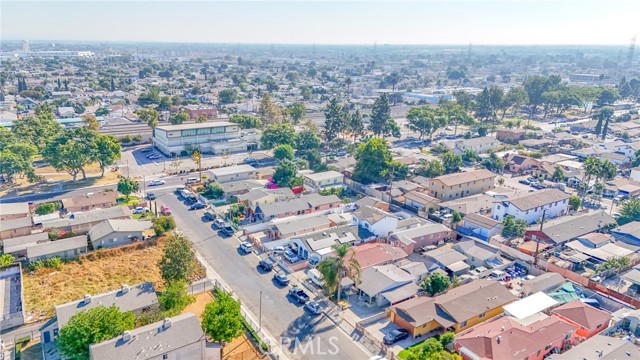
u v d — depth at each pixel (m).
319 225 95.44
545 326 60.09
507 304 67.94
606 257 83.56
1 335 60.69
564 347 60.16
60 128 161.12
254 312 67.06
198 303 68.50
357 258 79.38
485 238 94.00
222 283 75.00
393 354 56.88
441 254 83.38
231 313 56.69
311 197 109.12
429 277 72.06
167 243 70.81
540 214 103.81
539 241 90.19
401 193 118.19
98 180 127.00
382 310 68.81
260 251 87.25
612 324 64.56
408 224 98.31
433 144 180.88
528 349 56.12
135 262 82.06
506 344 56.28
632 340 61.47
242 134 175.50
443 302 65.44
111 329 52.47
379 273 74.19
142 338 51.19
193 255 72.56
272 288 74.31
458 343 57.47
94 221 93.94
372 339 61.31
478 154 162.88
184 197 114.81
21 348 57.88
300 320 65.62
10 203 103.38
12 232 88.50
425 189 122.81
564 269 79.00
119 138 168.88
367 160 126.12
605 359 52.84
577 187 130.25
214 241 91.06
